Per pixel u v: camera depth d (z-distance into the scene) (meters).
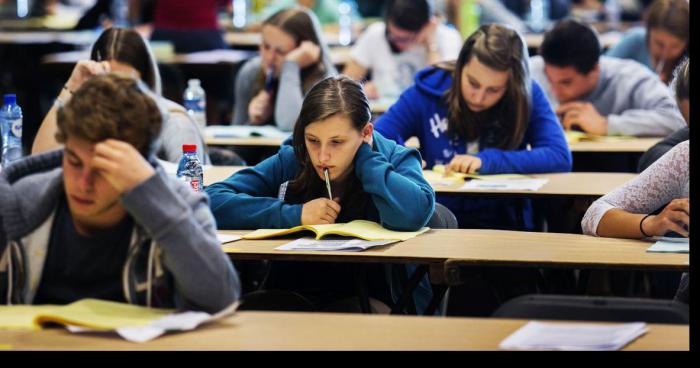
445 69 7.61
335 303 5.27
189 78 13.79
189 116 7.38
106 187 3.78
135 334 3.57
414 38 11.68
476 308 6.94
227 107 13.86
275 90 10.00
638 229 5.01
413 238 5.16
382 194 5.28
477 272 5.97
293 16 9.77
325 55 9.90
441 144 7.51
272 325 3.74
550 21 17.78
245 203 5.47
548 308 3.89
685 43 9.55
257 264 6.85
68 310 3.77
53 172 4.05
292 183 5.58
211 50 15.16
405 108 7.57
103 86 3.72
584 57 9.22
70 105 3.71
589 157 9.23
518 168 7.23
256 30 16.98
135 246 3.90
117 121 3.69
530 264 4.55
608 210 5.18
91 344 3.51
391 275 5.38
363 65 11.91
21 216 3.97
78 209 3.84
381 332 3.63
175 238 3.75
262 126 10.06
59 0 19.42
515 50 7.13
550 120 7.54
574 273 6.55
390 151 5.67
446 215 5.71
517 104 7.21
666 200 5.19
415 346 3.46
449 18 15.90
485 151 7.24
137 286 3.92
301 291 5.48
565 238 5.16
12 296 4.00
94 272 4.00
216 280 3.81
